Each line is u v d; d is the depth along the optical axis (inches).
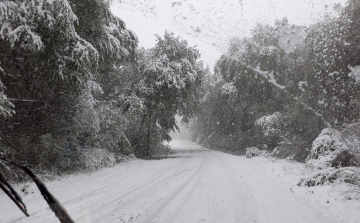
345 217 225.3
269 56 925.2
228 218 225.8
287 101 812.6
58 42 375.6
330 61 597.3
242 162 693.9
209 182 391.9
